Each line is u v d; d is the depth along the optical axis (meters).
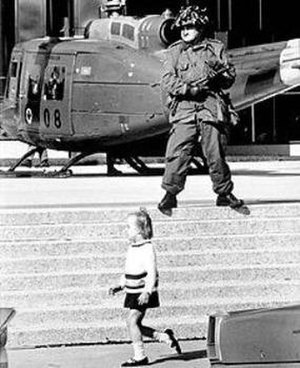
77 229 15.14
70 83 27.84
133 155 28.75
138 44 27.88
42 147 30.28
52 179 26.67
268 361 6.57
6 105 30.58
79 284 14.11
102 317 13.31
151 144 27.98
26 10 38.59
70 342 12.93
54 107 28.28
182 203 17.09
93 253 14.78
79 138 28.05
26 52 29.61
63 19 38.38
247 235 15.40
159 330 12.98
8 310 8.23
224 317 6.67
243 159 38.62
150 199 18.91
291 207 15.95
